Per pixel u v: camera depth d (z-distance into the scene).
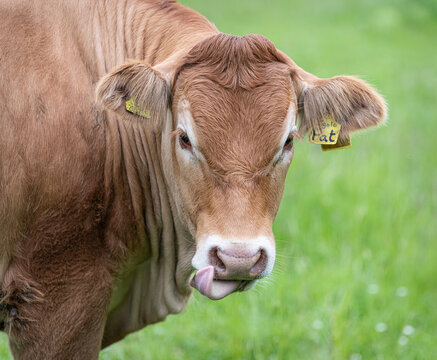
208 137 8.98
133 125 10.13
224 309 15.06
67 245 9.77
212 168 8.96
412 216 18.88
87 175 9.73
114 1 10.78
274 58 9.48
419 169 22.19
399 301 15.61
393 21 48.94
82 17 10.23
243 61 9.27
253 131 9.01
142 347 13.88
